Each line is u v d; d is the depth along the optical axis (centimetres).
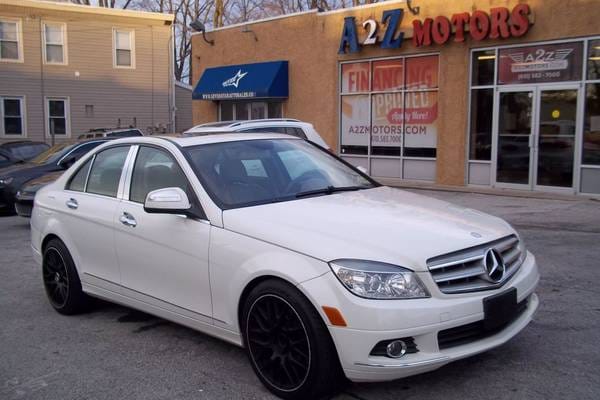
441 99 1484
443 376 423
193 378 442
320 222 416
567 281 646
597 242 832
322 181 525
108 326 564
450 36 1439
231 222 436
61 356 494
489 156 1424
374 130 1661
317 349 375
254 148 534
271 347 406
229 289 427
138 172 532
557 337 487
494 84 1392
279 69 1844
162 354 490
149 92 3047
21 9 2702
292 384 394
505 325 404
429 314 361
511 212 1103
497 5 1359
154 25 3022
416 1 1496
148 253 493
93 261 556
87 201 567
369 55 1633
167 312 488
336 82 1728
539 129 1329
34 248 638
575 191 1282
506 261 413
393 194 516
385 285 362
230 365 463
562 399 386
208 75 2091
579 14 1241
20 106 2753
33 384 443
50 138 2825
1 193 1349
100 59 2900
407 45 1542
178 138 535
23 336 545
